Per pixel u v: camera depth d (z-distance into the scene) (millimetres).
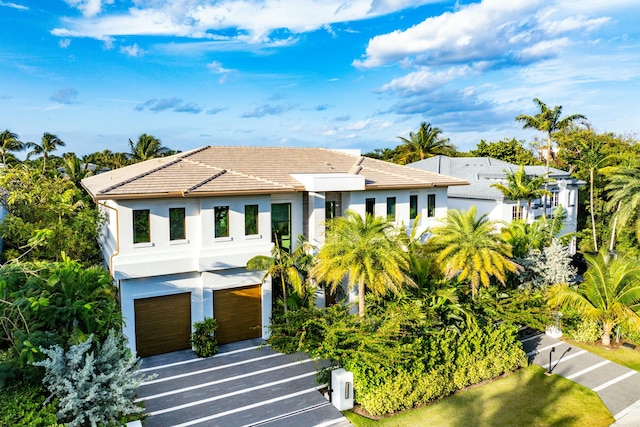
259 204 21688
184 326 20609
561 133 60500
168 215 19688
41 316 12898
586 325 23000
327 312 18828
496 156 68938
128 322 19094
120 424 12430
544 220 32875
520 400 17219
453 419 15711
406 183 27328
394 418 15641
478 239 19922
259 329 22266
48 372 11867
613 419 16016
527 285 24203
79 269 15172
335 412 15789
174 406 15977
